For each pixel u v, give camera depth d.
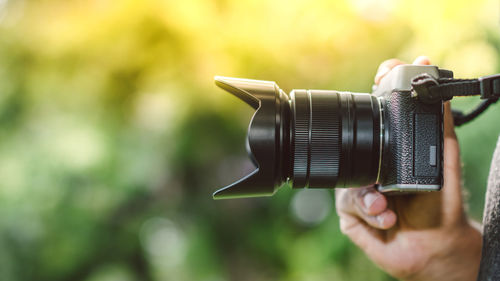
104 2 1.68
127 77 1.84
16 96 2.05
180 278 2.14
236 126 1.94
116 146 2.10
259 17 1.69
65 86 1.93
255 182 0.66
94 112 2.06
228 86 0.68
